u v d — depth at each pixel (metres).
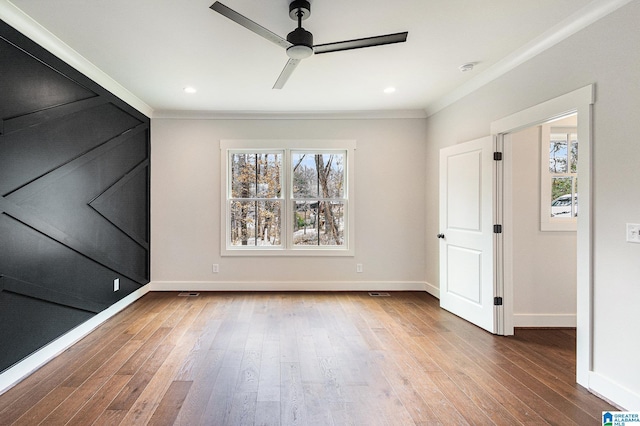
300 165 4.88
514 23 2.44
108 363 2.59
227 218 4.80
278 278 4.80
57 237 2.76
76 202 3.02
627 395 2.00
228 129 4.76
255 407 2.03
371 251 4.83
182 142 4.72
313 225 4.88
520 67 2.93
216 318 3.62
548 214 3.42
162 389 2.22
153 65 3.15
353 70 3.29
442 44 2.76
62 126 2.83
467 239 3.59
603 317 2.16
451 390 2.24
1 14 2.20
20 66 2.37
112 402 2.07
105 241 3.52
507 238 3.22
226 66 3.19
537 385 2.31
